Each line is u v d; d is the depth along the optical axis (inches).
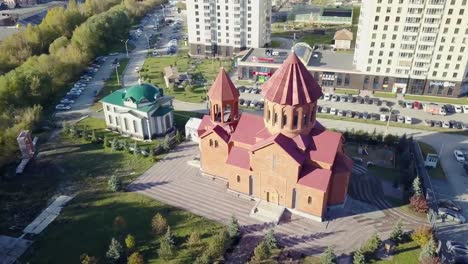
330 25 6978.4
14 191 2748.5
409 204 2539.4
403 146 3083.2
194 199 2640.3
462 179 2834.6
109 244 2256.4
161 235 2316.7
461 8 3698.3
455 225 2388.0
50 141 3415.4
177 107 4082.2
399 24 3932.1
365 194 2652.6
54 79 4446.4
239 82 4734.3
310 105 2322.8
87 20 6240.2
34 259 2166.6
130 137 3481.8
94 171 2974.9
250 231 2337.6
